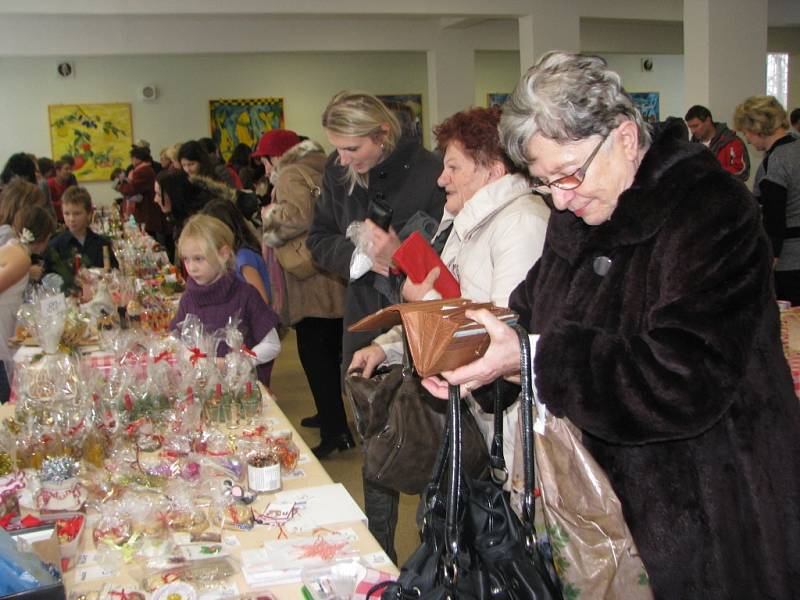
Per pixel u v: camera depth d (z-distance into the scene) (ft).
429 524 4.08
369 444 6.34
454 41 33.01
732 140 19.30
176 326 9.50
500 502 4.03
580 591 3.87
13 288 11.79
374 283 8.62
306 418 14.99
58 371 7.45
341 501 5.61
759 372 3.99
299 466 6.31
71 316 11.10
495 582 3.84
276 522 5.26
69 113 37.04
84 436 6.27
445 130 6.69
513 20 33.78
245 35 30.01
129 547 4.77
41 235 13.64
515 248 5.86
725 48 21.31
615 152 4.00
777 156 13.39
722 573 3.97
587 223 4.34
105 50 28.68
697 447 3.99
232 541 5.01
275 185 12.93
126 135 37.93
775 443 4.02
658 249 3.98
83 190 16.85
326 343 12.99
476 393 5.06
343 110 8.51
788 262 13.50
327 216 10.02
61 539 4.80
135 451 6.59
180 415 6.91
